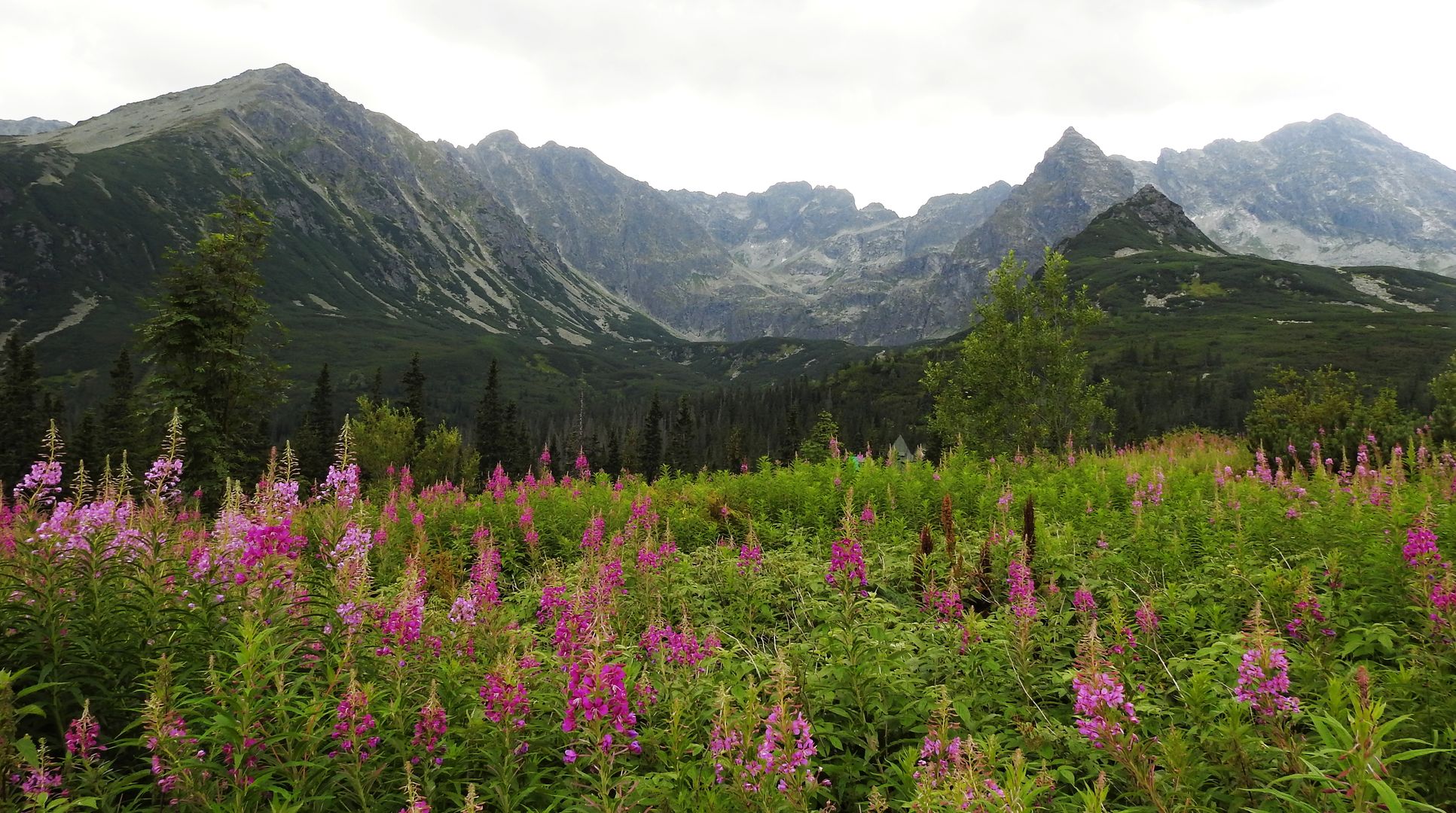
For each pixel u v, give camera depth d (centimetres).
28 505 642
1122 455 2117
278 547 527
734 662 605
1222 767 405
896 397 15475
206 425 2138
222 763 414
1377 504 932
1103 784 351
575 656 492
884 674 549
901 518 1274
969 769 348
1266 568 718
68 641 502
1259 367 15525
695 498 1512
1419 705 454
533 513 1370
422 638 531
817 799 470
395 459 4391
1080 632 616
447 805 446
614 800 396
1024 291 2927
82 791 400
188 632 523
